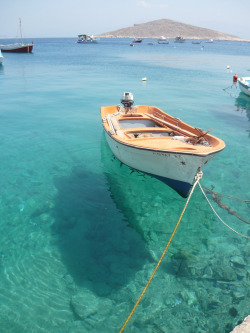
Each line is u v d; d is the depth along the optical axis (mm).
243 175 8945
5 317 4305
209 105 18344
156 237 6176
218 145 6566
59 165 9305
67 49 88375
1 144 10867
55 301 4586
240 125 14180
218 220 6805
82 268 5254
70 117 14789
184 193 7188
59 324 4234
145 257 5590
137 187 8195
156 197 7742
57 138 11688
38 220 6562
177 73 34094
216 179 8680
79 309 4465
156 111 11445
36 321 4262
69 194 7676
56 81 26219
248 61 53469
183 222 6715
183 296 4730
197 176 6309
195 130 8328
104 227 6438
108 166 9328
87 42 147750
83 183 8258
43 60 46906
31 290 4762
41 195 7562
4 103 17500
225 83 27578
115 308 4500
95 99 19172
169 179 7285
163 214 7004
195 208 7266
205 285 4945
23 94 20281
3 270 5137
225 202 7504
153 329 4191
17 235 6047
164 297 4711
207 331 4176
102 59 51812
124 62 46562
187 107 17609
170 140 7516
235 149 11031
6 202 7191
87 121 14141
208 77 31391
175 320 4328
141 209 7184
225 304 4594
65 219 6648
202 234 6301
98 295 4719
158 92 22234
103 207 7180
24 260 5383
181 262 5473
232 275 5164
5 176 8469
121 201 7477
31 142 11172
